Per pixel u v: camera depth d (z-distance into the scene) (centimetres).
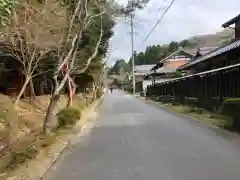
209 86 2275
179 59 6562
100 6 1507
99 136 1288
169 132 1345
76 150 1012
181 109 2483
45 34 1104
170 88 3734
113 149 1002
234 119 1323
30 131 1224
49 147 1005
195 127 1503
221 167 756
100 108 3008
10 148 887
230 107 1631
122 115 2222
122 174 709
